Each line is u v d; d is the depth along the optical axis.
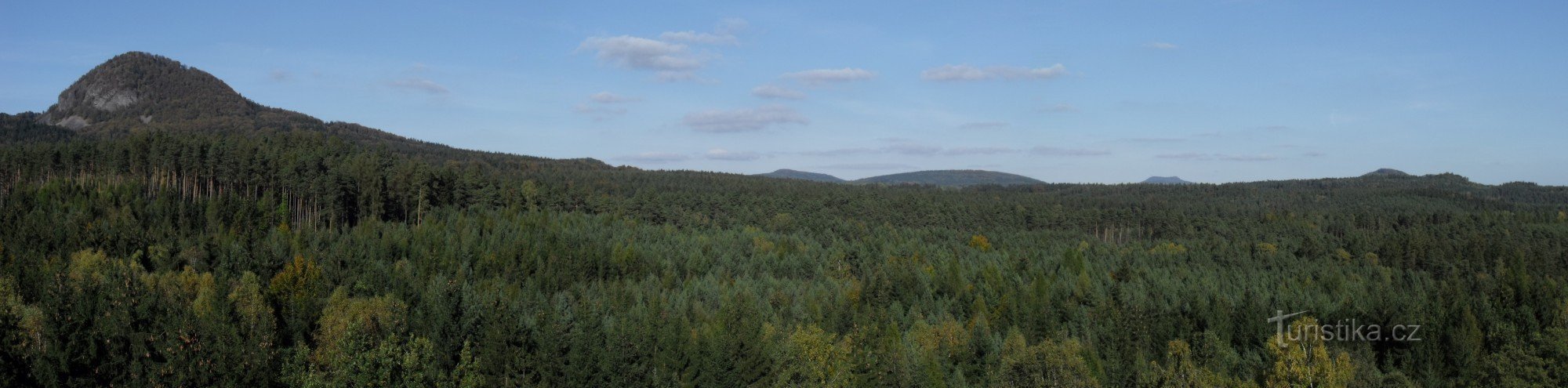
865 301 122.25
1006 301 115.94
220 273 100.56
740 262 159.38
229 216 135.88
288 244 124.38
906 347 86.00
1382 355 94.75
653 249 156.75
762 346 83.69
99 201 131.75
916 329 99.50
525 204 189.50
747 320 94.75
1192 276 157.88
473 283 117.50
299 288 91.44
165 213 130.88
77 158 161.38
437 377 66.81
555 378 72.62
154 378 60.50
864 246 178.00
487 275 126.25
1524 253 176.75
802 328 92.69
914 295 126.38
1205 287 144.38
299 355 64.62
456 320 82.00
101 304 68.44
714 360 79.12
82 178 154.50
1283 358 70.88
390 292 98.75
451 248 132.12
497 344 72.00
